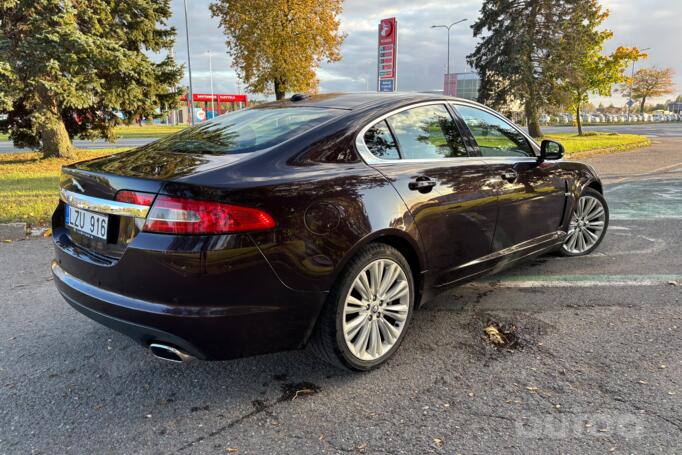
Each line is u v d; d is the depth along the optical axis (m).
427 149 3.21
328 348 2.67
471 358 3.00
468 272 3.42
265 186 2.36
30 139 16.19
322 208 2.51
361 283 2.72
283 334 2.49
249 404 2.58
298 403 2.58
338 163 2.73
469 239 3.35
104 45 12.44
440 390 2.67
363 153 2.87
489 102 31.84
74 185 2.76
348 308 2.68
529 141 4.14
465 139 3.51
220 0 23.19
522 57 28.91
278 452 2.21
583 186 4.61
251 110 3.49
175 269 2.23
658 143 24.72
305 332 2.56
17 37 12.39
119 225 2.44
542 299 3.90
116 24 14.34
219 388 2.73
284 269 2.39
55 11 11.95
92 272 2.54
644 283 4.20
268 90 24.23
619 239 5.61
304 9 22.25
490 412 2.46
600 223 5.04
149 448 2.25
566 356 2.99
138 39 14.88
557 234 4.34
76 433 2.36
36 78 11.78
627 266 4.66
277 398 2.63
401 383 2.74
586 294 3.98
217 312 2.28
